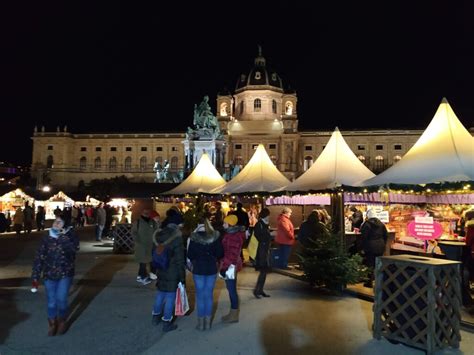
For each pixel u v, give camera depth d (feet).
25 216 97.50
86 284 40.91
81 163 354.54
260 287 35.88
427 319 22.91
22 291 36.91
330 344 24.23
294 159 305.12
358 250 45.03
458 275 24.29
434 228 42.91
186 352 22.66
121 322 28.02
